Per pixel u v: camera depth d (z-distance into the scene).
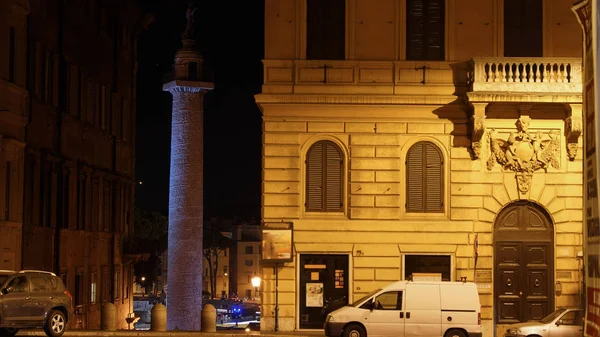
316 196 38.84
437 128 38.78
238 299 143.88
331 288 38.56
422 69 38.84
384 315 33.84
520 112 38.25
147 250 64.25
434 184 38.78
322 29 39.09
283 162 38.78
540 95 37.31
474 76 37.78
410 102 38.53
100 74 54.41
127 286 60.72
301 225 38.66
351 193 38.69
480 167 38.62
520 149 38.38
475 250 38.31
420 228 38.56
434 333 33.78
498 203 38.50
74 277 49.06
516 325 33.41
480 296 38.28
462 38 39.00
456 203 38.59
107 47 55.94
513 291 38.44
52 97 46.59
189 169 54.84
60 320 33.19
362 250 38.59
